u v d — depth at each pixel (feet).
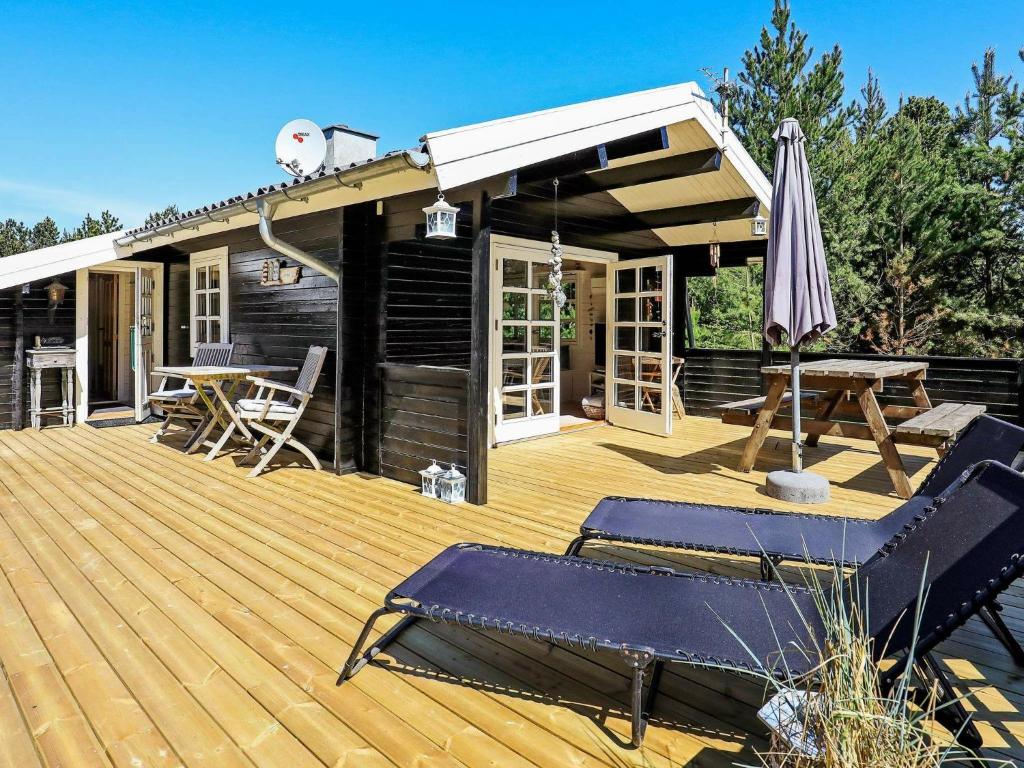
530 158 13.52
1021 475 5.63
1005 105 45.11
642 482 16.20
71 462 18.29
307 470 17.51
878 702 4.47
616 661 7.58
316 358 17.15
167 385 27.71
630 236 26.02
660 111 15.74
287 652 7.64
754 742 6.09
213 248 23.80
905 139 45.85
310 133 18.11
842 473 17.35
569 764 5.76
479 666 7.43
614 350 25.35
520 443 21.49
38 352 23.63
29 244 83.87
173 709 6.50
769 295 14.85
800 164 14.56
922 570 5.68
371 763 5.73
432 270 18.13
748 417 17.62
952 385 22.22
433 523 12.69
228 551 11.05
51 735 6.07
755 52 42.68
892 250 46.21
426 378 15.38
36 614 8.61
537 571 7.39
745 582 7.01
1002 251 43.55
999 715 6.48
